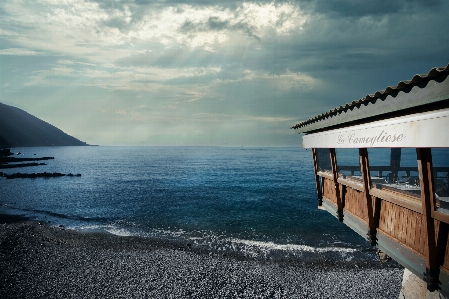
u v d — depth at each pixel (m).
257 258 19.52
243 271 17.20
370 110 5.89
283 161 169.50
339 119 7.60
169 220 31.52
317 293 14.65
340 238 24.50
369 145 5.86
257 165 133.88
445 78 3.71
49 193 50.84
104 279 16.06
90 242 22.84
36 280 15.91
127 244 22.48
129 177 79.81
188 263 18.38
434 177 4.93
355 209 8.37
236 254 20.27
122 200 44.34
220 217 32.81
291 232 26.56
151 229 27.81
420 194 5.53
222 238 24.59
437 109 4.23
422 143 4.23
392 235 6.45
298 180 72.56
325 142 8.82
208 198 46.12
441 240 4.95
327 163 10.95
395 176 8.41
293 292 14.75
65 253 20.09
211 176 83.25
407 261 5.81
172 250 21.00
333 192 10.18
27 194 49.50
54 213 35.00
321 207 11.76
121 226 28.97
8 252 19.77
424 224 5.14
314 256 19.91
